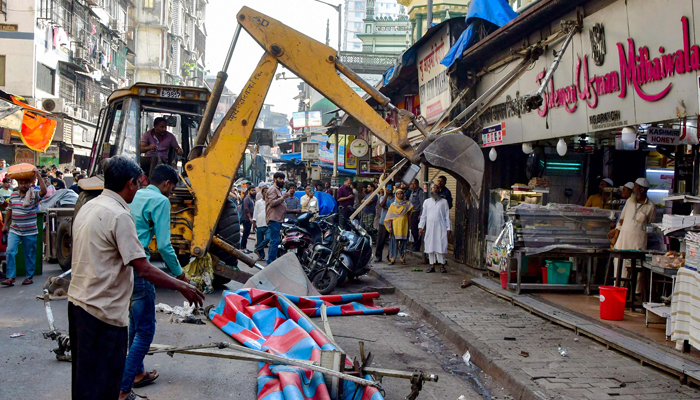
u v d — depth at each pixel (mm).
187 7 67562
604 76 7004
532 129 8836
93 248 3150
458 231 11984
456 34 10930
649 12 6168
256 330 6039
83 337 3131
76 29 29875
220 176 8242
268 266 8180
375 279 11117
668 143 7727
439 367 5770
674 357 5242
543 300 7988
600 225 8688
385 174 16266
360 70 34406
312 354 4539
